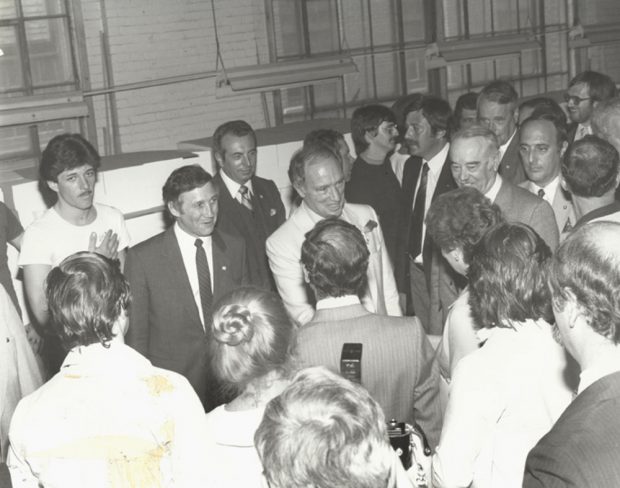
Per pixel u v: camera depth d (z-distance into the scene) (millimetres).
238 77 7691
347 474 1399
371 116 5484
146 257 4012
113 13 8430
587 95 5793
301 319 3912
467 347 2793
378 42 10016
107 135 8531
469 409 2242
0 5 7809
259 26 9312
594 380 1715
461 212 2941
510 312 2285
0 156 7789
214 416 2271
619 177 4020
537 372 2254
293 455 1415
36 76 8070
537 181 4488
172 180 4000
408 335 2715
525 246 2305
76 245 4371
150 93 8742
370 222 4078
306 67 8094
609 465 1563
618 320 1697
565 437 1637
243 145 5016
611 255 1713
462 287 3908
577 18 11188
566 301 1768
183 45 8891
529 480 1704
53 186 4332
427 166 5027
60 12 8156
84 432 2170
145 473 2180
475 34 10641
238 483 2205
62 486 2154
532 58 11195
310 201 3941
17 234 4891
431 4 10266
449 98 10578
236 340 2186
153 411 2213
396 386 2699
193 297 4023
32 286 4320
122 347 2299
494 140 3916
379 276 4047
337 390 1491
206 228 4020
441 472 2264
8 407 3863
